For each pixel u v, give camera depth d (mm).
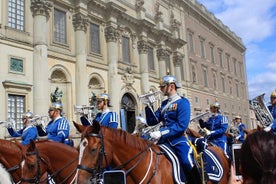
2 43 24578
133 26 39094
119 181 6039
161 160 6594
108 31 34781
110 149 6281
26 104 25578
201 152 7410
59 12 29953
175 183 6480
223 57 65500
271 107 12156
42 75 26484
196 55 53875
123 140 6430
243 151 2744
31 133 11484
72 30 30953
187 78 49344
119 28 36188
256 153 2641
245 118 72312
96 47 33688
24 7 26859
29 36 26750
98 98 9922
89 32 32750
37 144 8344
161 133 6719
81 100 29828
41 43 26859
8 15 25516
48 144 8414
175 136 6922
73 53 30688
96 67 32844
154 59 42531
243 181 2791
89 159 6020
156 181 6285
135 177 6363
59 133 10273
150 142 6797
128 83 36281
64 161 8383
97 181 6102
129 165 6367
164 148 6871
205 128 12219
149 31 41250
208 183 7422
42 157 8172
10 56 24984
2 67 24328
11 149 8609
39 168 8070
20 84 25078
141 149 6527
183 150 6727
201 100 52688
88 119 11172
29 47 26500
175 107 7047
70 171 8266
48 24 28422
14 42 25406
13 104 24734
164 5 47406
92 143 6098
